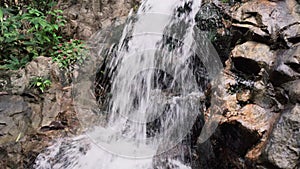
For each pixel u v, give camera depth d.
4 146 3.03
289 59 2.33
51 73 3.73
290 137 2.01
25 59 3.91
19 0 4.44
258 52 2.55
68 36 4.47
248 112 2.35
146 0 4.25
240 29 2.81
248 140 2.24
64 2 4.61
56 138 3.27
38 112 3.39
